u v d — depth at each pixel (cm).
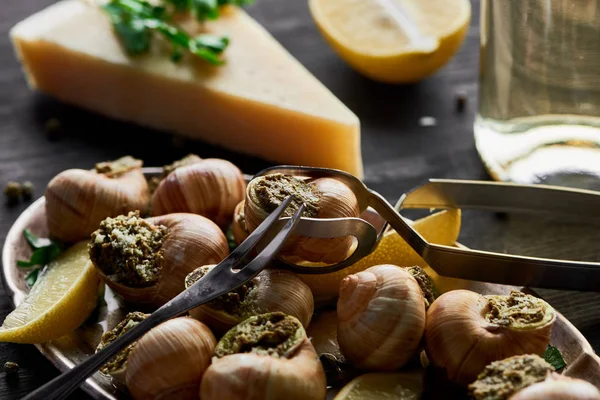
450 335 39
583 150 49
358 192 43
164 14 59
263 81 56
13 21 65
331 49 62
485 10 50
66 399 41
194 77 56
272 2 66
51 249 45
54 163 55
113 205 45
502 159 51
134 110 58
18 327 41
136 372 38
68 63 58
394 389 39
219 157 56
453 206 45
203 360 38
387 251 43
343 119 53
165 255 42
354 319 39
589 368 39
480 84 52
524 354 38
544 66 48
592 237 49
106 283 42
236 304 40
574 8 47
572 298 45
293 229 40
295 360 38
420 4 58
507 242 49
